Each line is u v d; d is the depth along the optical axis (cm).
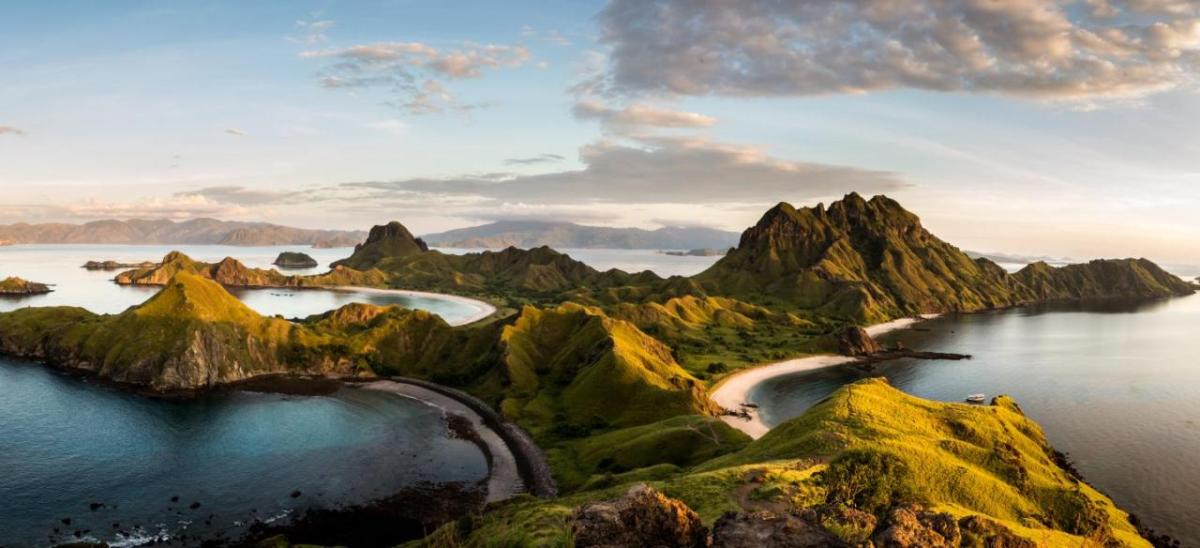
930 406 12050
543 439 15012
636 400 16950
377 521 10544
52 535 9725
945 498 8094
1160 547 9706
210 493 11488
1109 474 13250
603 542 3488
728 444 12719
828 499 7262
